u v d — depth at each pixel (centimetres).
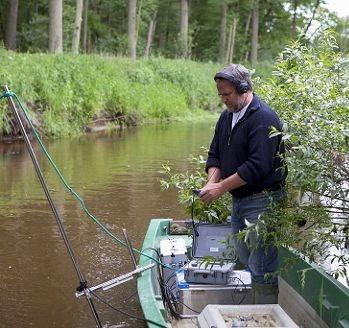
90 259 584
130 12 2625
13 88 1406
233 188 366
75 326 443
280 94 421
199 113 2514
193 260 427
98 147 1358
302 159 352
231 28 3919
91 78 1788
